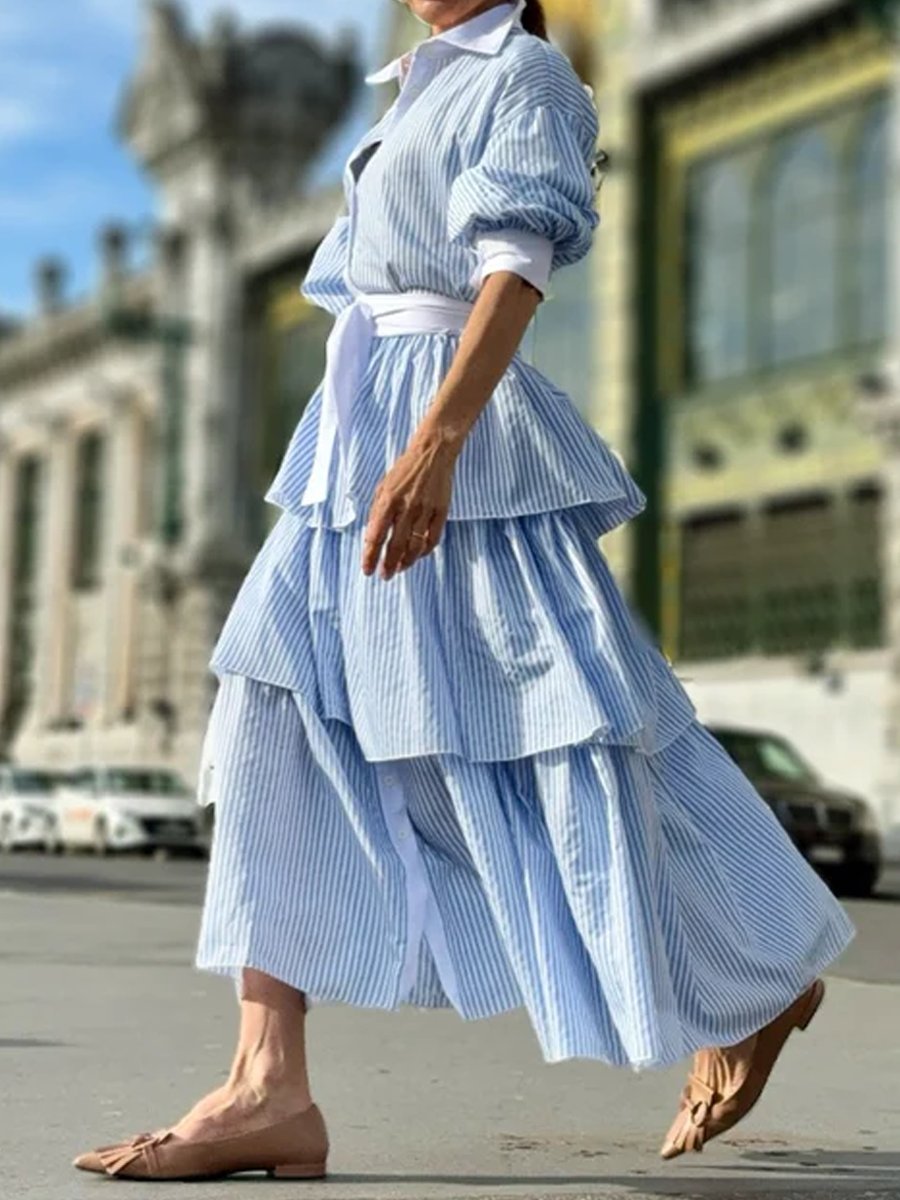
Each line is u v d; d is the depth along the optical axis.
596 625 3.45
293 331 48.66
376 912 3.46
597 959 3.34
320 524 3.57
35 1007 6.68
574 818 3.38
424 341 3.61
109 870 20.27
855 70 32.84
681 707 3.60
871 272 32.41
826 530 32.94
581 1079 5.18
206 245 50.84
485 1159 3.85
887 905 15.61
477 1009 3.43
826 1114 4.56
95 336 57.06
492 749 3.43
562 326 38.41
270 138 51.47
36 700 59.88
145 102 53.88
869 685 31.41
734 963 3.53
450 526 3.51
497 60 3.59
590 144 3.63
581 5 38.62
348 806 3.48
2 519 63.66
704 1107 3.74
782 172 34.38
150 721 50.53
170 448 51.09
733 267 35.28
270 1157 3.55
